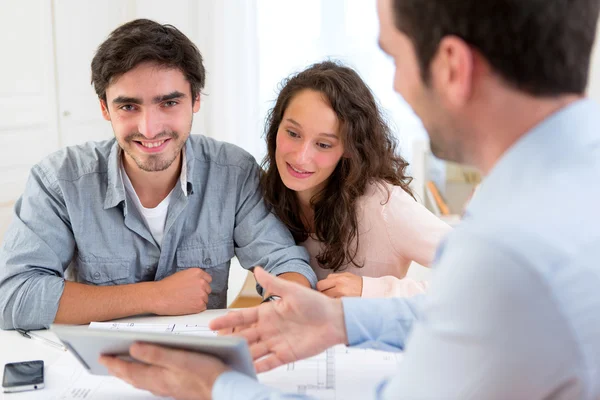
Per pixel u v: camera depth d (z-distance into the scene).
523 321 0.57
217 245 1.53
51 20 2.77
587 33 0.61
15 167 2.67
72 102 2.93
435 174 2.36
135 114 1.33
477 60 0.62
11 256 1.34
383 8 0.68
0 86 2.57
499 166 0.63
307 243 1.59
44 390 1.01
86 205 1.42
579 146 0.62
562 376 0.58
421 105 0.68
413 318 0.98
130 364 0.89
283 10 3.29
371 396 0.97
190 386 0.84
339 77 1.41
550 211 0.58
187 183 1.48
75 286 1.30
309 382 1.01
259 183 1.55
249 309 1.01
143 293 1.31
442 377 0.61
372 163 1.47
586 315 0.56
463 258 0.60
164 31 1.33
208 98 3.28
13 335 1.26
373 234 1.52
